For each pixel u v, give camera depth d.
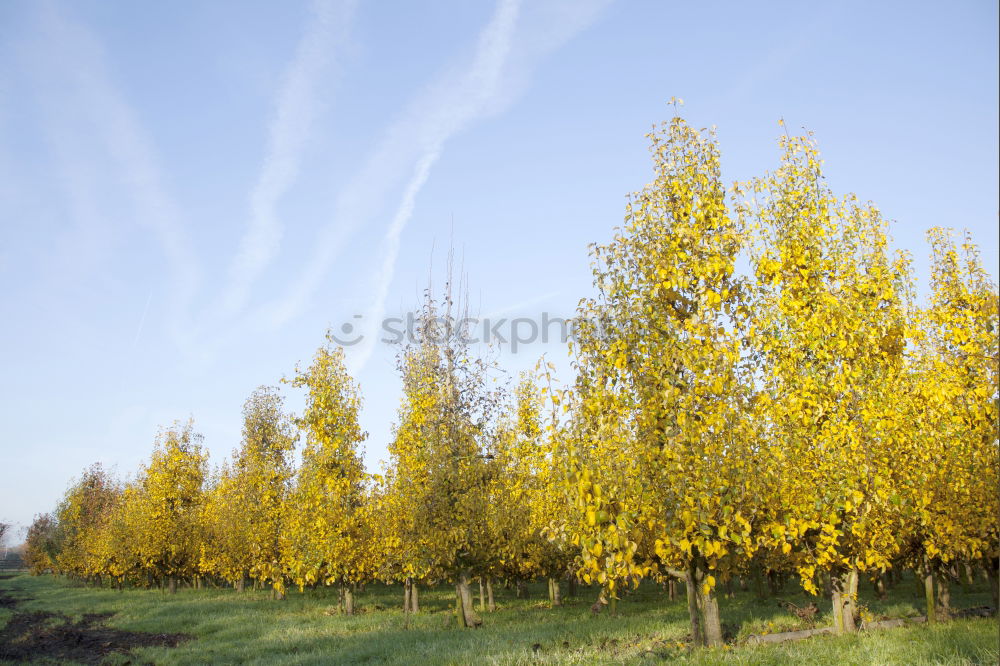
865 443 10.01
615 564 8.72
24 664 14.95
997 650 7.78
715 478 8.52
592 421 9.24
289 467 29.59
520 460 20.66
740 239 9.54
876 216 12.21
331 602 25.89
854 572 11.04
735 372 9.24
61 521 51.53
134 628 20.34
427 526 17.23
